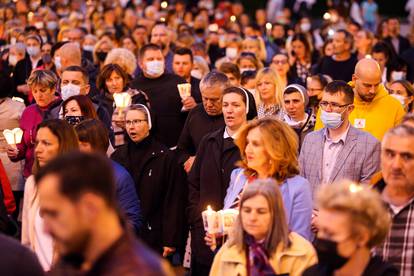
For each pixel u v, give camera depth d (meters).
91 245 7.56
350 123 15.52
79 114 16.30
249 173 12.55
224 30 40.84
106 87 19.92
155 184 16.20
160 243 16.31
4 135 17.75
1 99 19.22
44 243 12.24
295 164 12.22
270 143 12.08
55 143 12.35
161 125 20.02
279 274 10.64
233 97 14.82
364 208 8.86
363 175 14.30
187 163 16.52
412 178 10.64
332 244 8.84
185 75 22.44
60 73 22.50
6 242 8.58
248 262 10.71
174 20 41.44
